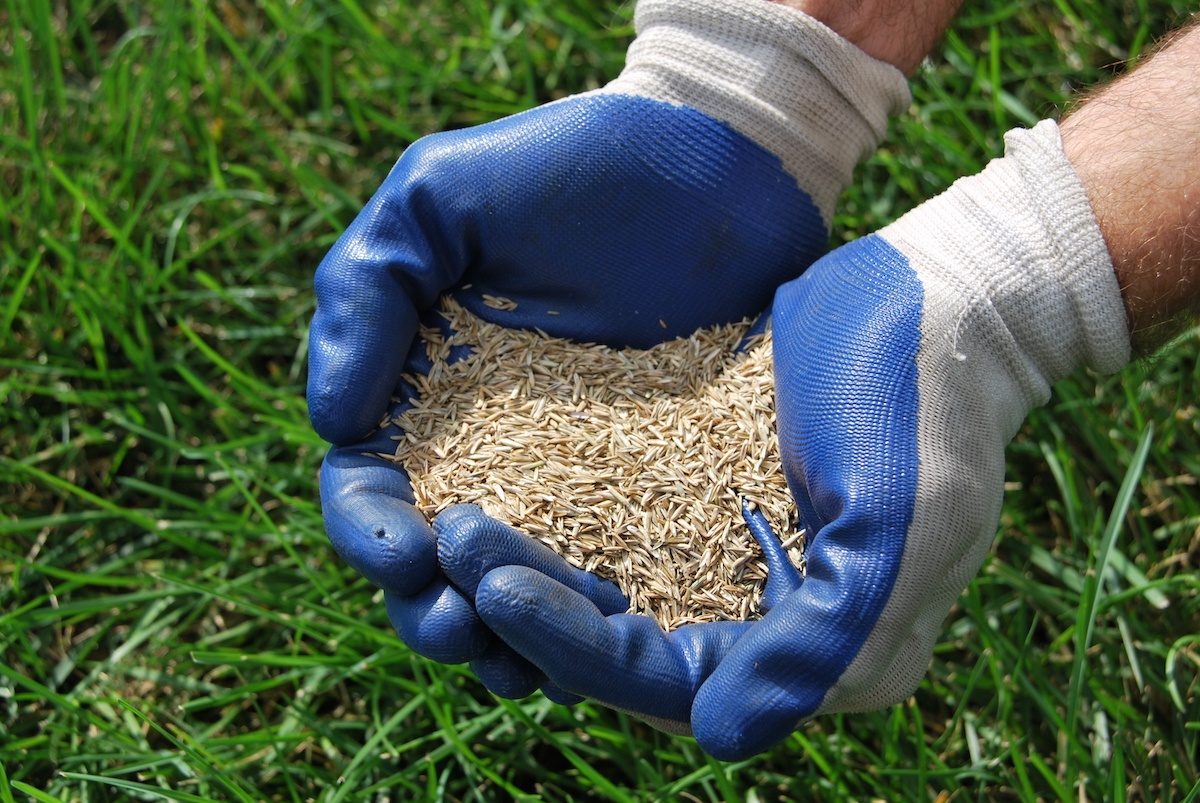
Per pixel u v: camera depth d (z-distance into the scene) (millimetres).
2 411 973
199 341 956
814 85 855
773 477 845
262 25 1084
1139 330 820
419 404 859
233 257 1021
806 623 796
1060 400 966
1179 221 801
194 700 928
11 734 909
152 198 1033
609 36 1068
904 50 870
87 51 1082
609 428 857
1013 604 940
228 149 1050
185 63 1041
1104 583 931
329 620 935
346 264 845
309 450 969
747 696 798
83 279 991
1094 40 1050
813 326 828
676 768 908
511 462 846
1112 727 908
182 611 939
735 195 859
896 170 1021
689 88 854
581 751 914
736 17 850
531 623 793
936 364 808
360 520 815
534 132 855
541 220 855
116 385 992
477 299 876
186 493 985
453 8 1083
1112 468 950
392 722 891
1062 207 809
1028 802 869
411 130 1055
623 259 864
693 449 852
